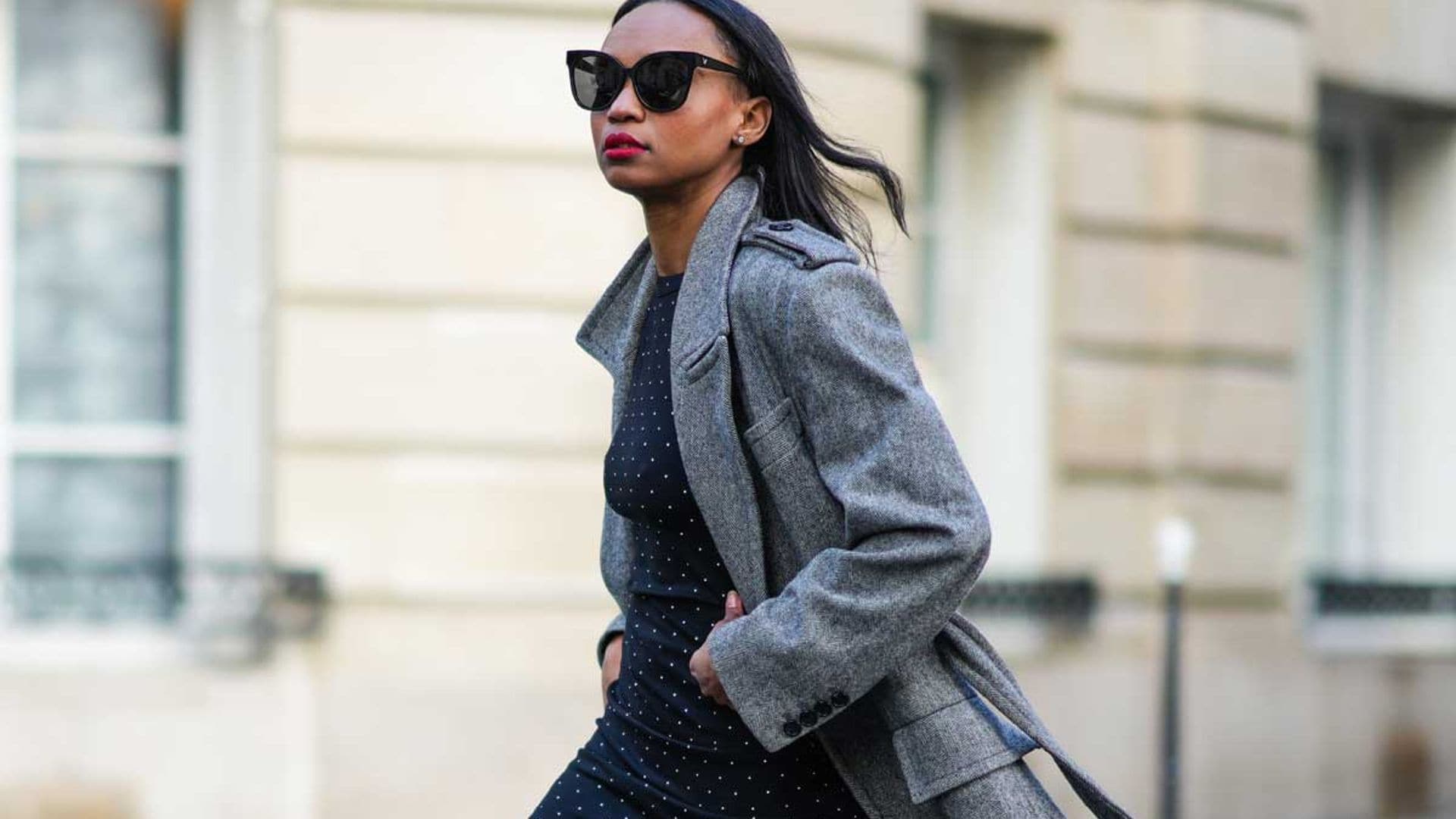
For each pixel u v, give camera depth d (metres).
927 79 15.07
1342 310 18.06
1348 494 18.00
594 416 12.11
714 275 5.03
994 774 5.00
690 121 5.08
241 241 12.08
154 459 12.22
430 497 11.99
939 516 4.73
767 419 4.89
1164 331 15.65
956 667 5.04
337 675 11.89
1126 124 15.52
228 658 11.83
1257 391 16.16
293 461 12.01
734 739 5.07
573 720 12.04
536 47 12.07
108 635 11.81
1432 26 17.81
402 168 12.02
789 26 12.47
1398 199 18.34
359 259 12.00
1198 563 15.64
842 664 4.75
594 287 12.09
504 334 12.05
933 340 15.15
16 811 11.48
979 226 15.31
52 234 12.20
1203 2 15.73
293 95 12.00
